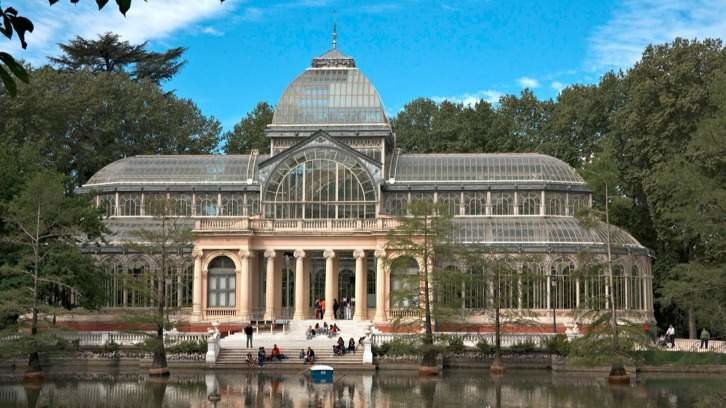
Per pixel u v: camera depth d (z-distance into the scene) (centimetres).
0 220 8494
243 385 7281
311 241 10681
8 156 8931
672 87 11506
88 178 14088
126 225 11525
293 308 11500
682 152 11306
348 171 11225
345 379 7744
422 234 8625
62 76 13875
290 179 11275
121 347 8781
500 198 11581
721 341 10781
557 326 10131
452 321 9981
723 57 11562
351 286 11981
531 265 10550
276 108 12031
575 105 14388
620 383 7475
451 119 16150
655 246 12525
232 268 10675
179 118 15438
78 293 8538
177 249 10581
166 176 12000
